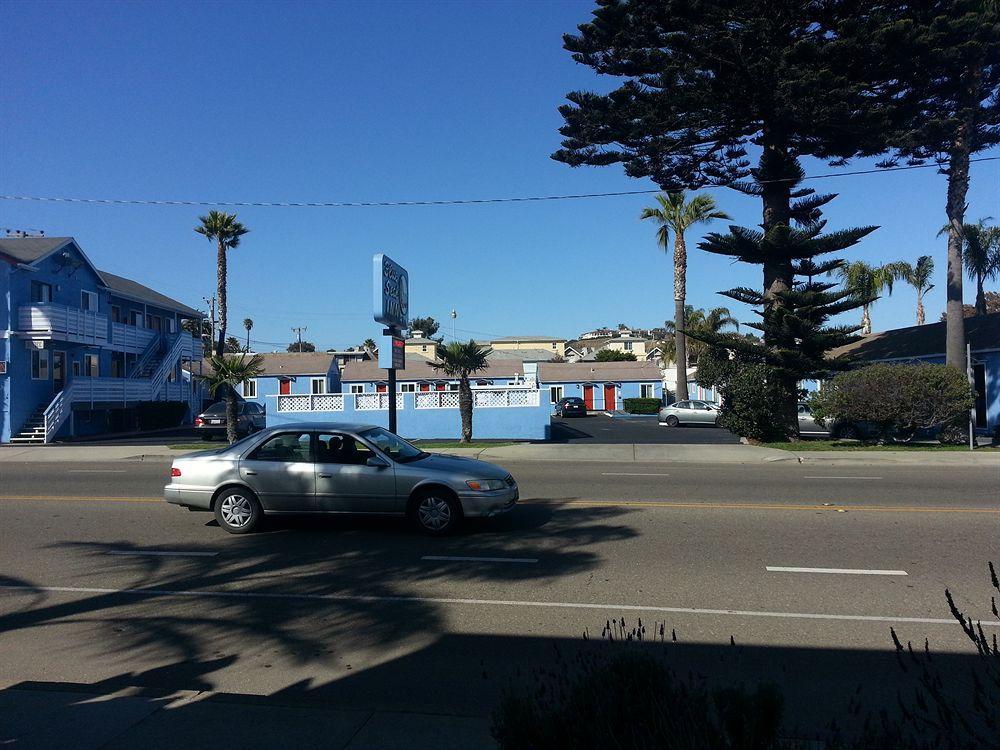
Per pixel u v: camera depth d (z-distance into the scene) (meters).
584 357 91.50
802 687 4.67
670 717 2.94
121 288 40.06
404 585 7.10
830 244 21.77
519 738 3.01
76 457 22.72
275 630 5.90
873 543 8.66
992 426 25.11
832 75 19.86
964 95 22.27
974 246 35.88
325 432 9.59
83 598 6.79
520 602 6.51
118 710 4.28
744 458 20.09
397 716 4.20
